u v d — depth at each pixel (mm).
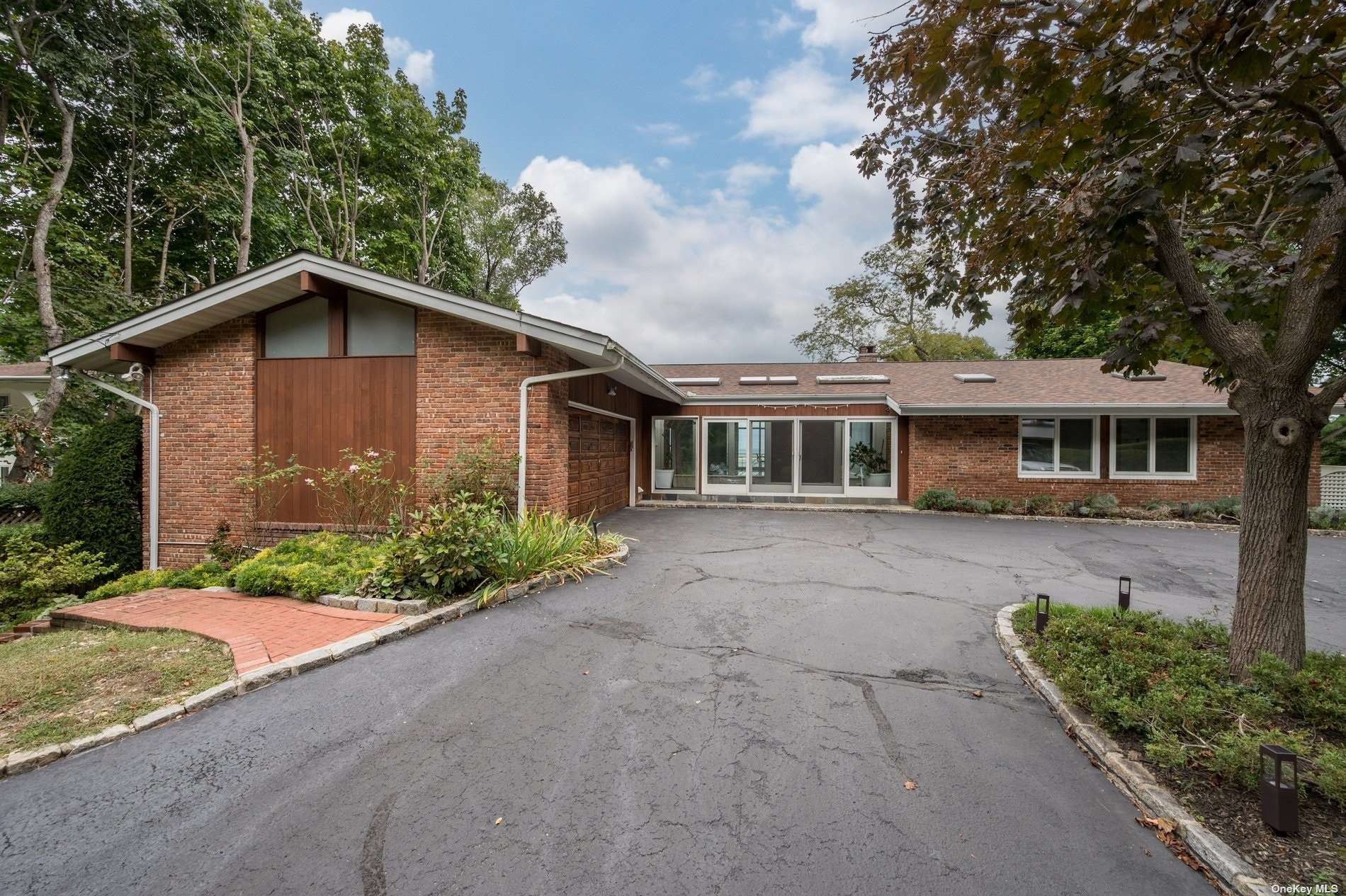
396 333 7883
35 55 11562
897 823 2270
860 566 6879
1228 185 3727
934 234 4910
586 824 2268
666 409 14242
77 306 13164
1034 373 14383
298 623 4582
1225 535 9367
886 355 27172
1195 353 4125
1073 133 2891
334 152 17812
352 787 2531
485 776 2615
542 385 7512
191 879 1987
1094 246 3287
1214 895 1899
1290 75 2605
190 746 2883
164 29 13602
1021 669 3775
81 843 2176
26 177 11875
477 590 5336
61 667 3752
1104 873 1997
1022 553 7754
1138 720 2779
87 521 8039
